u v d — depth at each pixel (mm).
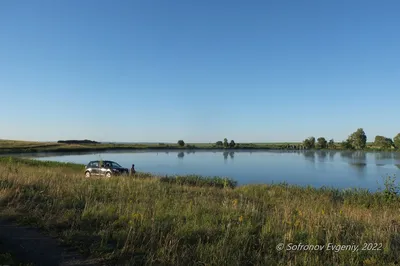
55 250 6188
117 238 6723
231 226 7754
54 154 94312
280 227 7773
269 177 39000
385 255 6207
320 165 60969
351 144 157125
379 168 53969
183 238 6805
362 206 14891
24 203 9781
